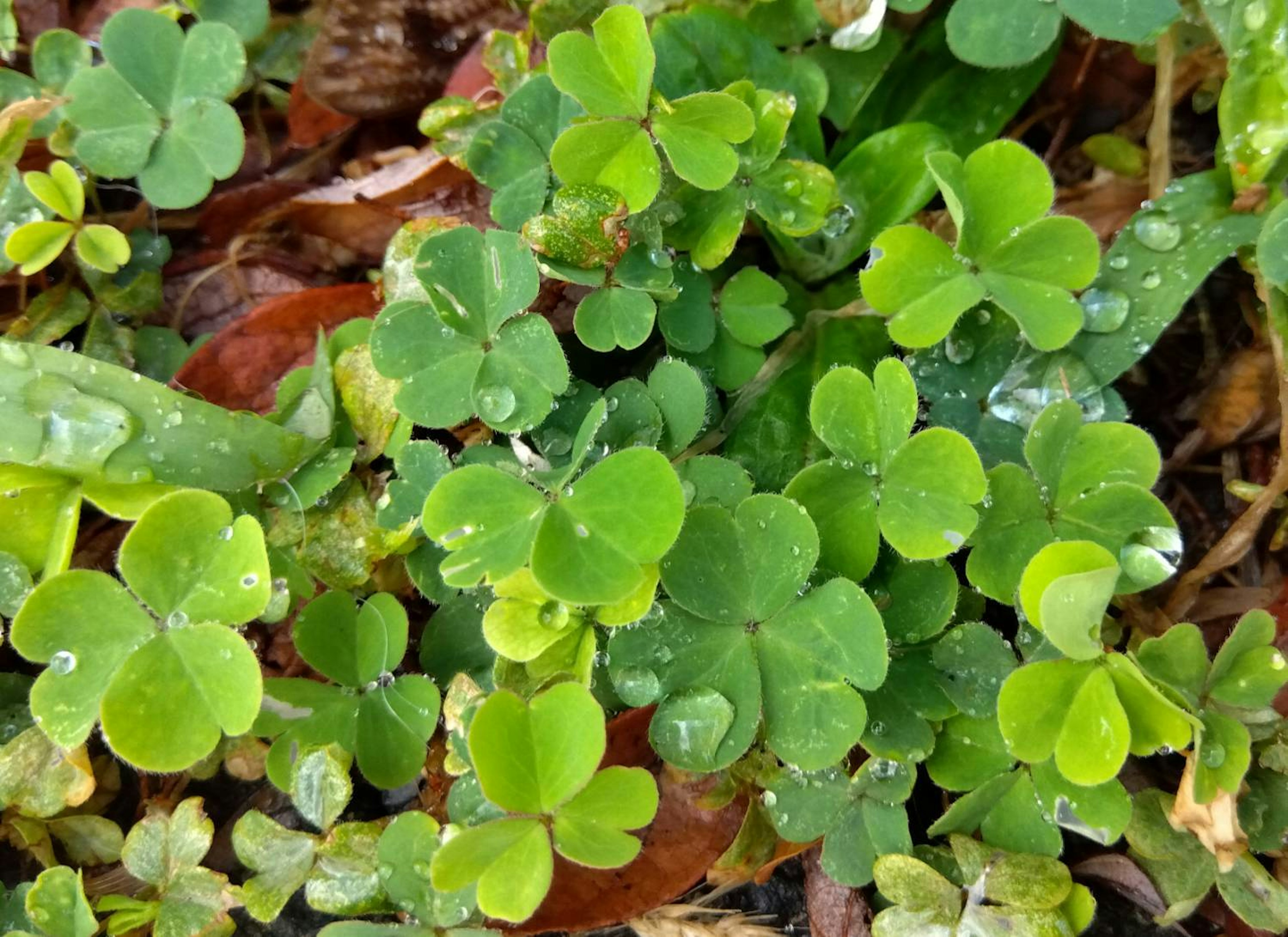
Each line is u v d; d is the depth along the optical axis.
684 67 0.14
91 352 0.15
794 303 0.15
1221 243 0.14
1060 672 0.12
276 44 0.16
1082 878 0.13
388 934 0.12
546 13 0.15
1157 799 0.12
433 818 0.13
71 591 0.12
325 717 0.13
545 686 0.12
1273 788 0.12
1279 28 0.13
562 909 0.13
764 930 0.13
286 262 0.16
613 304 0.13
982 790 0.12
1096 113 0.16
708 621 0.12
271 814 0.14
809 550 0.12
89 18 0.16
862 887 0.13
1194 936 0.13
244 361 0.15
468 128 0.15
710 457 0.13
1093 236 0.13
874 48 0.15
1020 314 0.13
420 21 0.16
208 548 0.12
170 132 0.15
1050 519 0.12
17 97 0.15
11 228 0.15
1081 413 0.12
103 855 0.13
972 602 0.13
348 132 0.17
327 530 0.14
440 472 0.13
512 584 0.12
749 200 0.14
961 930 0.12
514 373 0.13
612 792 0.11
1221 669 0.12
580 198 0.13
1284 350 0.14
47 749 0.13
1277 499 0.14
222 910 0.13
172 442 0.13
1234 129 0.14
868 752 0.13
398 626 0.13
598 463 0.12
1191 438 0.15
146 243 0.16
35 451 0.12
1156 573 0.12
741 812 0.13
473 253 0.13
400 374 0.13
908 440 0.12
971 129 0.15
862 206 0.15
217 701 0.12
